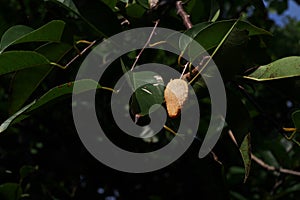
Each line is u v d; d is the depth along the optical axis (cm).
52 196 151
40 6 147
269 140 154
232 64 109
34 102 109
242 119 112
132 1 121
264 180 169
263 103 147
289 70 110
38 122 153
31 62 111
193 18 123
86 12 114
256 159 147
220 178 126
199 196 143
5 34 116
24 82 115
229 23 108
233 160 137
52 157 154
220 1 129
